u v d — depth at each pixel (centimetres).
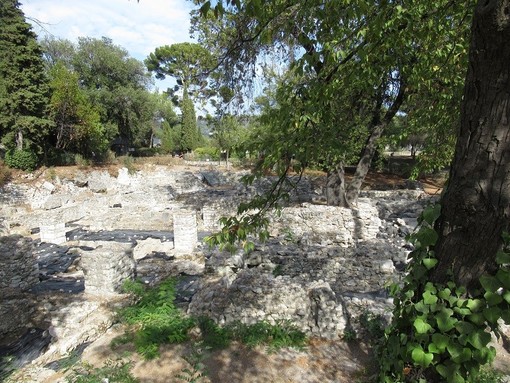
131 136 3956
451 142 684
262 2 304
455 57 522
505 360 512
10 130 2506
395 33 423
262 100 1310
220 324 611
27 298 758
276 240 1138
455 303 250
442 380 271
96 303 725
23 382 489
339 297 639
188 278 882
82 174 2647
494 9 200
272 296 608
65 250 1180
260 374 489
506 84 215
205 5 265
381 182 2681
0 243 820
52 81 2667
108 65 3453
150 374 491
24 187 2297
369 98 1212
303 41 393
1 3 764
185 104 4188
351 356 531
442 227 263
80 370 497
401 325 298
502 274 234
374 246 901
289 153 381
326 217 1255
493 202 231
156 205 1964
